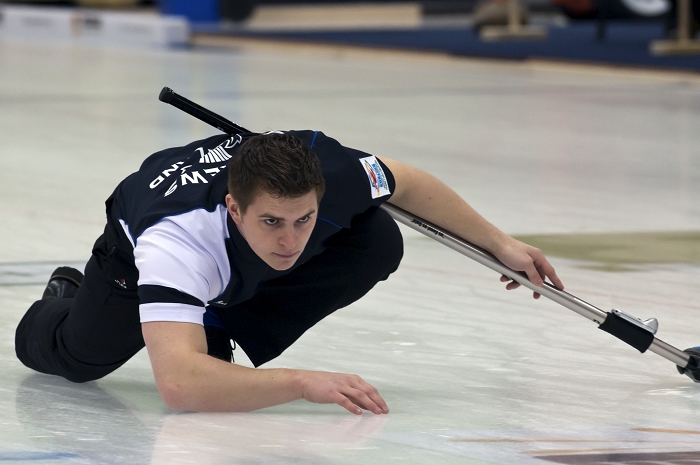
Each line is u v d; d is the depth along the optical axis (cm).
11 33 4234
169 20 3803
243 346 645
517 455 531
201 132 1856
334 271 633
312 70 3020
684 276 940
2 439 552
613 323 646
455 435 562
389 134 1861
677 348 694
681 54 3098
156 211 552
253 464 516
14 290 872
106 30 4012
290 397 556
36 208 1213
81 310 616
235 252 552
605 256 1016
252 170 514
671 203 1294
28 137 1777
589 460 524
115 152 1634
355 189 601
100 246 605
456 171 1515
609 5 3606
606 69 2875
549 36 3816
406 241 1084
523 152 1692
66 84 2581
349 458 525
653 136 1866
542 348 740
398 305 848
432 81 2777
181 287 540
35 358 661
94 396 632
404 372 684
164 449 537
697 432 571
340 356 718
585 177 1474
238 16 4478
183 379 542
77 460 521
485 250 657
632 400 630
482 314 825
